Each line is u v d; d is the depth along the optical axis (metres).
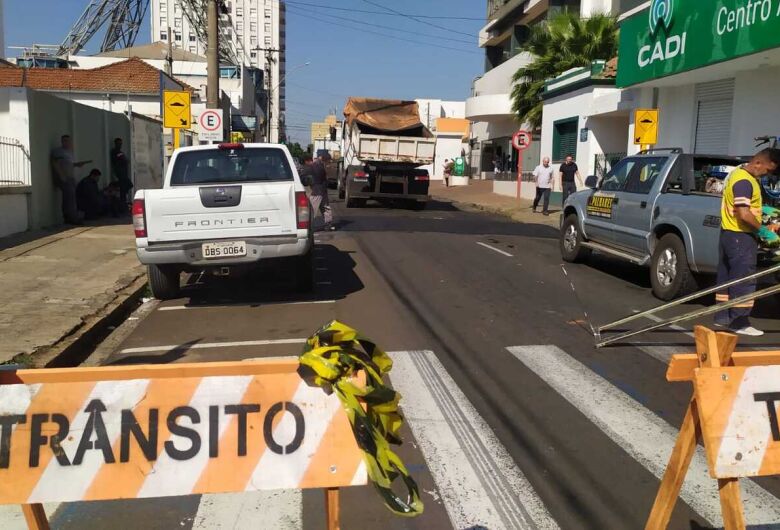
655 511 3.04
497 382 5.82
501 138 42.78
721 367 2.85
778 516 3.69
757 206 7.20
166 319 8.20
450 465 4.29
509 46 43.56
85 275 9.96
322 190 16.31
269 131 55.72
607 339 6.96
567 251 12.20
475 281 10.34
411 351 6.71
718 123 16.08
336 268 11.41
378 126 23.27
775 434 2.86
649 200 9.52
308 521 3.67
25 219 13.83
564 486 4.04
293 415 2.65
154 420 2.60
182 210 8.02
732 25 12.95
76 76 34.09
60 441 2.56
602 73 22.02
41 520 2.67
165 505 3.85
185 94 15.60
